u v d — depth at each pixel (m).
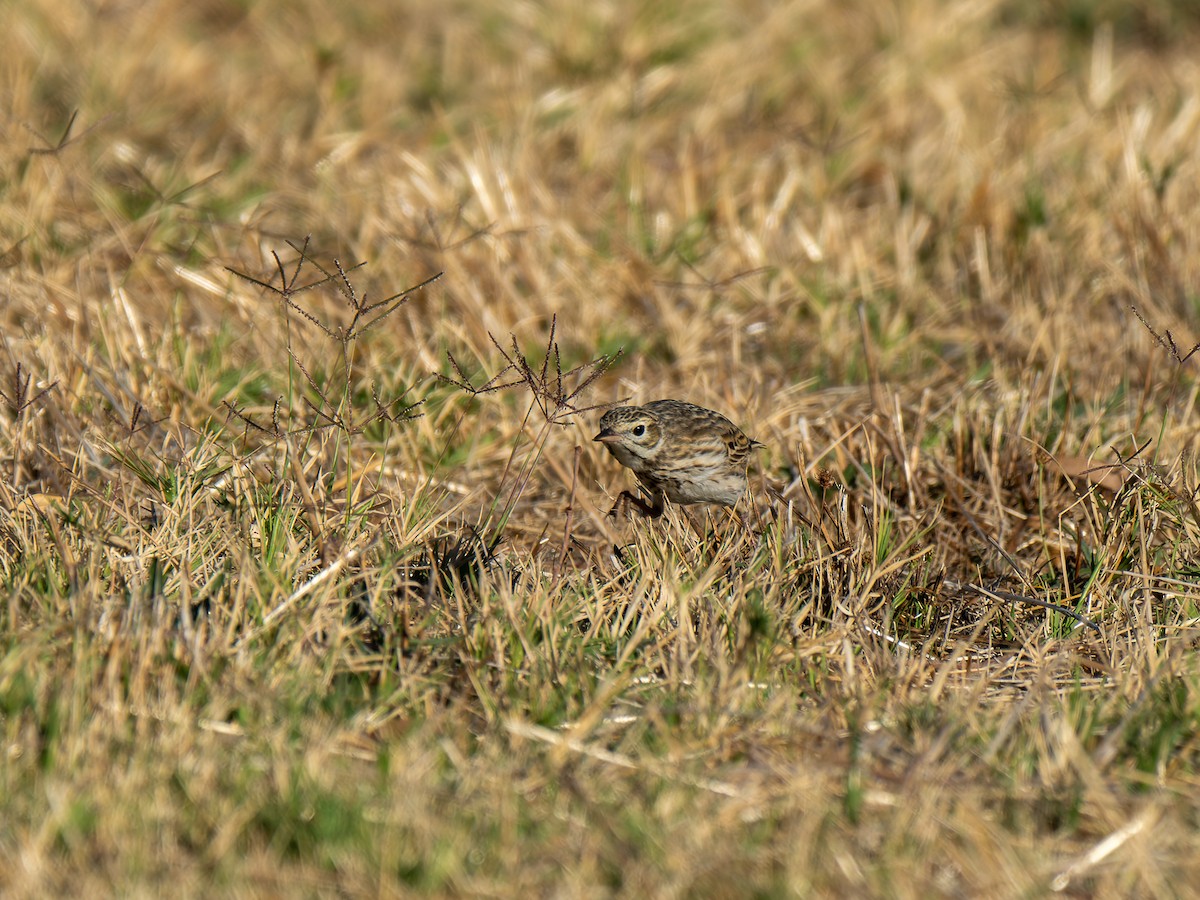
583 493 10.78
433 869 6.70
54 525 9.54
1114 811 7.48
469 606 9.40
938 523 10.94
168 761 7.42
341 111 18.83
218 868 6.76
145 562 9.55
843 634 9.26
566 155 18.34
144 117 18.31
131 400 11.81
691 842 7.03
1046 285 14.73
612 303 14.59
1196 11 23.02
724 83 19.81
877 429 11.34
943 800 7.57
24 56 19.14
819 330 14.26
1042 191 16.09
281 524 9.69
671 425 10.54
